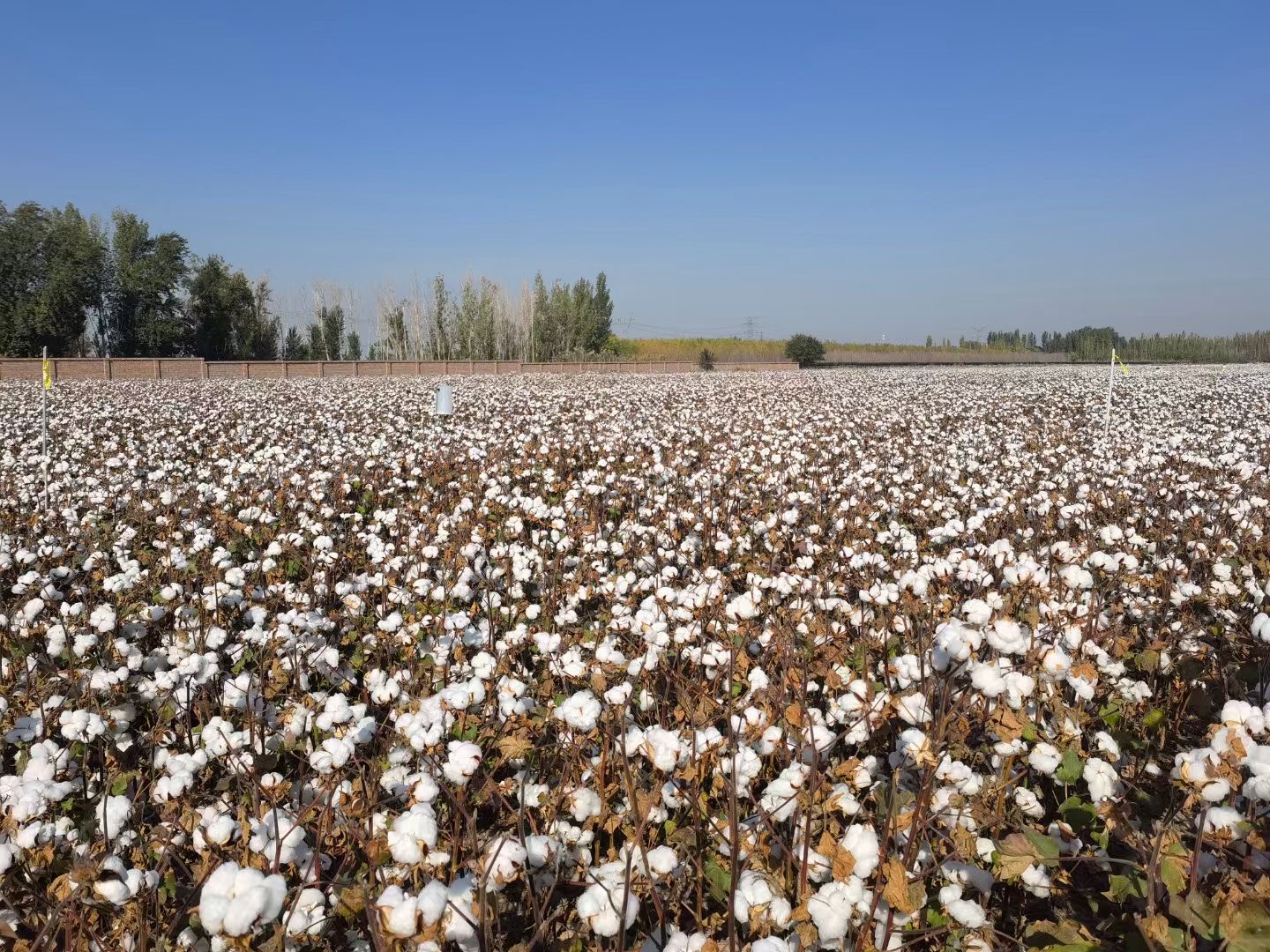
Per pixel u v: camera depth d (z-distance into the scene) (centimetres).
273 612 434
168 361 3741
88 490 804
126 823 246
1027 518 689
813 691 326
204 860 212
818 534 625
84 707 319
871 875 211
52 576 486
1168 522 658
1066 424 1582
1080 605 364
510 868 197
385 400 2052
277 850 202
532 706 294
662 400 2142
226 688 320
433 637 378
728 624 379
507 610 456
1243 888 198
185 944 198
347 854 219
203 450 1227
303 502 759
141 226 5284
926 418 1678
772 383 3188
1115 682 340
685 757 230
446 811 245
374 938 164
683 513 629
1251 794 201
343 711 258
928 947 206
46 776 253
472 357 6350
